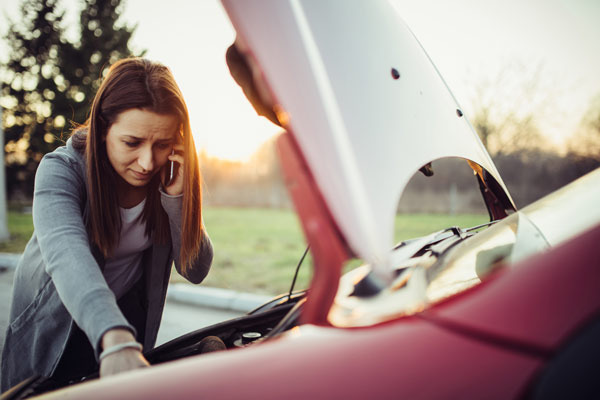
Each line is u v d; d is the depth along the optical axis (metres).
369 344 0.76
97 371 1.46
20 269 1.50
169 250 1.66
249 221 14.35
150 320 1.68
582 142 12.55
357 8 1.23
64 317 1.42
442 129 1.33
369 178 0.95
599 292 0.68
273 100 0.92
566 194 1.29
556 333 0.66
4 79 20.39
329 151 0.91
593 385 0.63
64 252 1.22
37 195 1.34
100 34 20.05
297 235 10.54
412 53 1.39
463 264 1.18
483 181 1.74
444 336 0.73
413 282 0.95
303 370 0.74
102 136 1.40
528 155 13.20
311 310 0.86
